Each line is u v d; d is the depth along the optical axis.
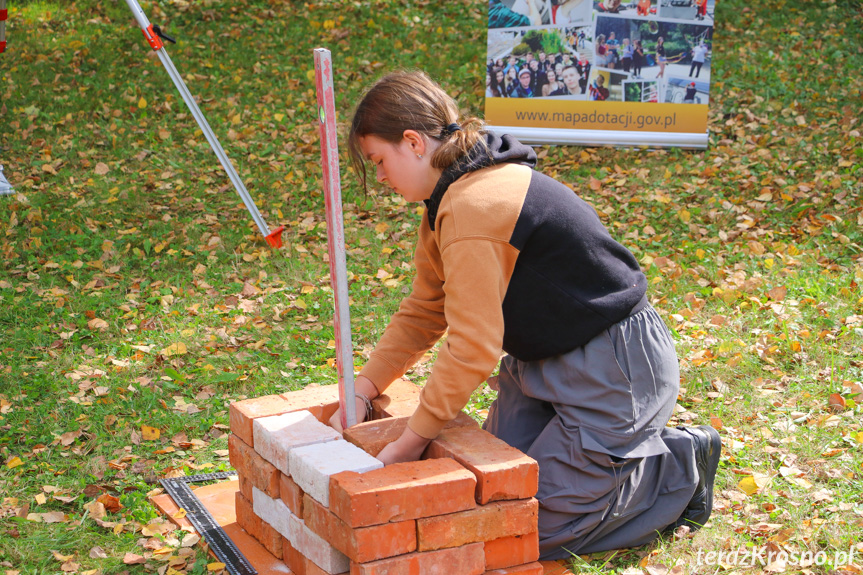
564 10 6.96
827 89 7.91
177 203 6.01
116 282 4.85
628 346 2.27
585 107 7.06
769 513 2.66
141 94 7.92
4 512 2.70
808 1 9.88
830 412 3.35
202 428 3.30
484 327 2.05
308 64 8.80
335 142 2.11
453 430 2.27
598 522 2.34
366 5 10.16
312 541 2.10
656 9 6.88
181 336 4.14
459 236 2.06
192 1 10.12
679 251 5.22
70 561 2.46
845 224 5.45
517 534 2.07
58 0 10.09
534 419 2.48
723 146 7.07
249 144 7.09
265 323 4.31
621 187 6.34
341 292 2.24
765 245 5.27
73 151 6.79
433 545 1.95
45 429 3.24
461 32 9.51
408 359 2.61
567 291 2.19
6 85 8.01
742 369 3.73
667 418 2.39
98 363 3.87
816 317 4.18
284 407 2.47
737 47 8.75
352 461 2.05
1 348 3.97
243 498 2.53
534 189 2.15
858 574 2.33
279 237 4.45
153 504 2.77
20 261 5.07
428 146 2.17
